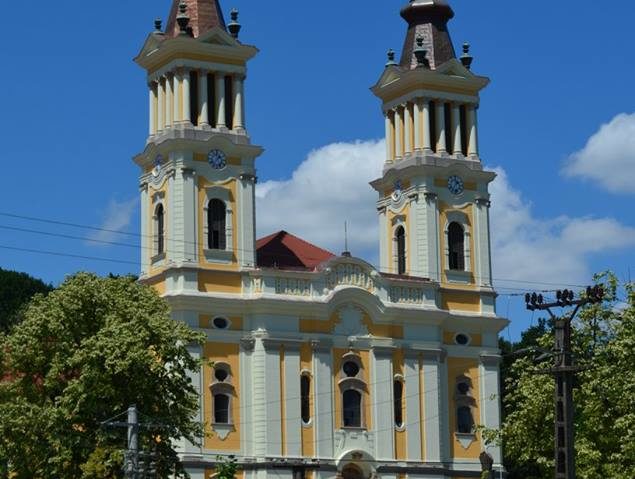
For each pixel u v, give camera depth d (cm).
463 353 12200
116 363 8631
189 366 9081
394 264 12575
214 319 11262
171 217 11419
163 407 8906
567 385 7738
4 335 9188
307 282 11569
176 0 11900
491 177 12619
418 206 12350
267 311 11350
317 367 11481
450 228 12450
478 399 12194
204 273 11338
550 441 9250
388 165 12706
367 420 11612
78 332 9031
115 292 9175
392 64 12644
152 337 8925
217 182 11538
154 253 11650
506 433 9475
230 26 11812
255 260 11581
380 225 12750
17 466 8706
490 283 12494
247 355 11319
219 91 11675
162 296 11194
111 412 8706
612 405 8881
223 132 11594
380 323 11794
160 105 11750
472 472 12000
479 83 12644
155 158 11688
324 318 11569
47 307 9044
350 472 11525
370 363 11700
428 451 11806
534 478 9738
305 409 11425
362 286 11775
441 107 12569
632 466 8694
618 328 9081
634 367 8900
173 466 8869
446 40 12762
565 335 7825
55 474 8625
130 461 7919
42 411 8588
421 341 11938
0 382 9100
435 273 12250
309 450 11369
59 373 8944
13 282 16475
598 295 7881
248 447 11219
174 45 11512
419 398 11856
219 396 11181
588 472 8769
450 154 12550
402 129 12612
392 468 11606
